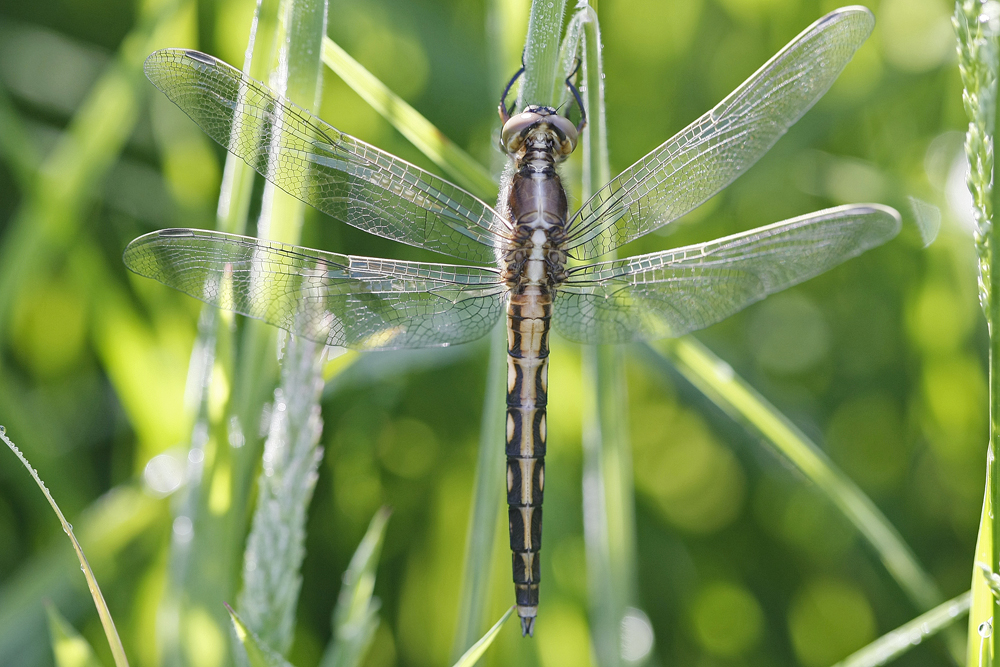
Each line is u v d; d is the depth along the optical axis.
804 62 0.46
